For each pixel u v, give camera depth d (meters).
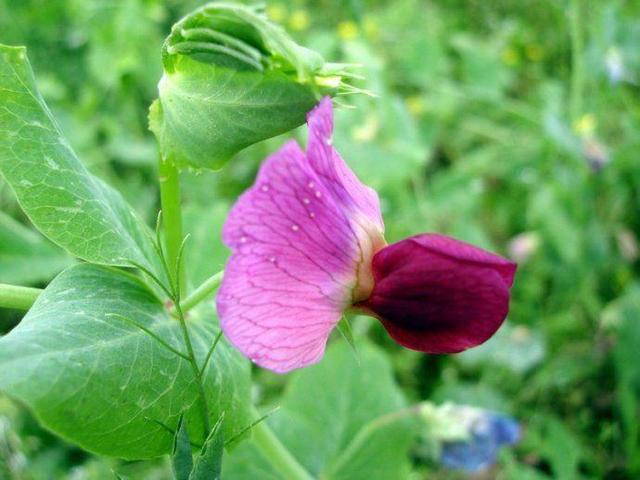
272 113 0.05
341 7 0.21
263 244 0.05
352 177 0.06
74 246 0.06
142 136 0.18
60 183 0.06
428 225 0.16
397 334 0.05
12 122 0.06
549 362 0.14
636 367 0.13
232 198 0.17
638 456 0.12
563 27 0.21
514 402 0.14
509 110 0.19
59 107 0.17
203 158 0.05
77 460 0.11
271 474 0.09
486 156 0.18
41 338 0.05
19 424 0.11
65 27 0.21
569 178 0.16
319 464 0.10
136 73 0.18
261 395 0.13
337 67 0.05
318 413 0.10
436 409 0.11
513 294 0.16
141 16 0.19
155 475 0.11
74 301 0.05
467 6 0.24
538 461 0.13
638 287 0.15
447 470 0.12
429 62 0.20
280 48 0.05
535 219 0.16
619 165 0.17
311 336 0.05
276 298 0.05
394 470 0.10
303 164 0.05
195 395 0.06
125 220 0.06
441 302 0.05
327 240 0.05
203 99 0.05
